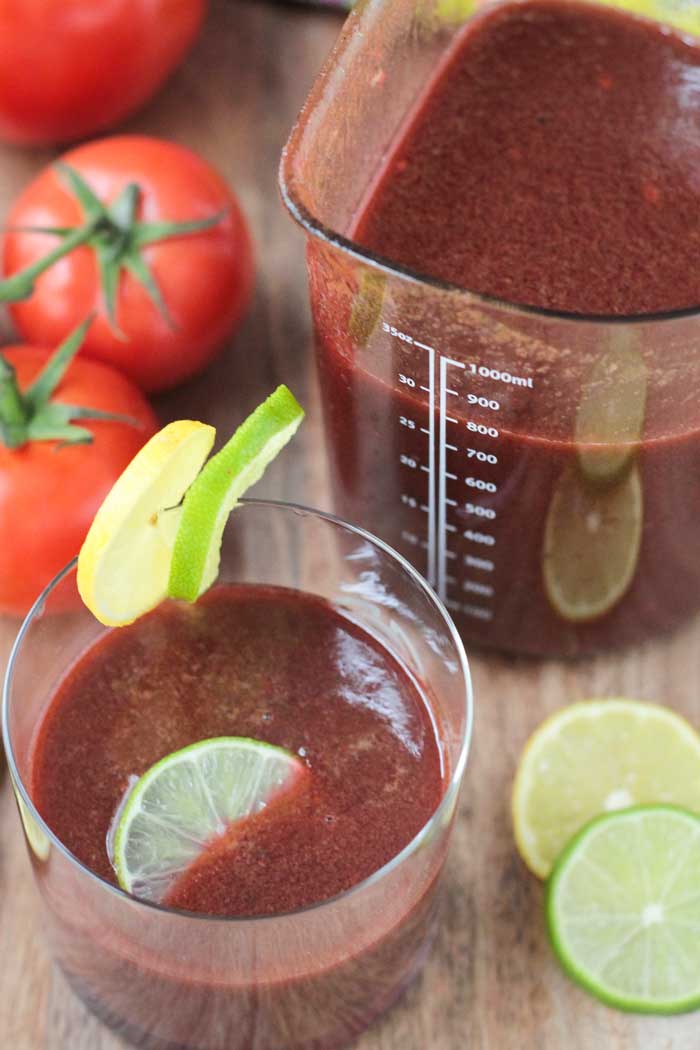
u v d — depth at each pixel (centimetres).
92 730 49
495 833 54
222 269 58
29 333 59
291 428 48
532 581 53
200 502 47
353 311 48
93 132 66
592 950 51
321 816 48
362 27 50
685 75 54
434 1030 51
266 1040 49
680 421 48
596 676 56
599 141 53
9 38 60
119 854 47
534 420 48
